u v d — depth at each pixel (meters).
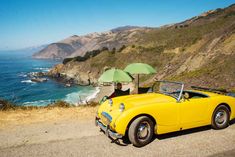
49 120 7.35
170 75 42.25
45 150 4.88
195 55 41.16
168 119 5.29
